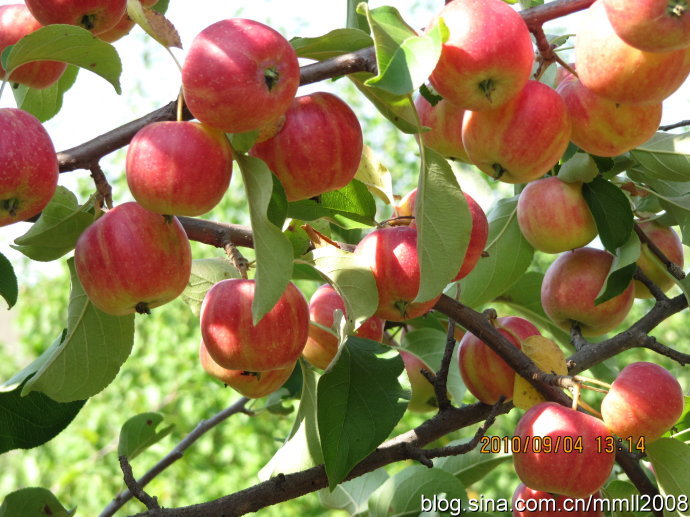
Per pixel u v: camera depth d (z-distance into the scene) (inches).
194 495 107.3
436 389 32.9
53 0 28.7
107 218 27.1
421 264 27.4
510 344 31.5
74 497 107.1
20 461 114.0
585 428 29.3
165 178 25.5
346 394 29.5
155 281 26.9
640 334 33.2
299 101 28.0
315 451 32.6
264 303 25.1
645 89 27.1
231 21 25.8
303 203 31.6
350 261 29.7
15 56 26.8
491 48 26.2
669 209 34.7
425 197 27.4
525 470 29.5
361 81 28.0
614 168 34.2
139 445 37.1
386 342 39.6
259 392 31.4
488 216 37.1
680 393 30.0
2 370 148.8
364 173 34.5
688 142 32.7
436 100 31.0
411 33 26.3
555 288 35.3
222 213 136.1
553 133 28.3
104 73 27.9
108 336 29.7
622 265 32.5
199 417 115.5
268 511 107.1
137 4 25.7
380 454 31.1
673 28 25.6
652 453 30.6
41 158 25.7
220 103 25.4
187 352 129.1
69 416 31.2
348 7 30.2
